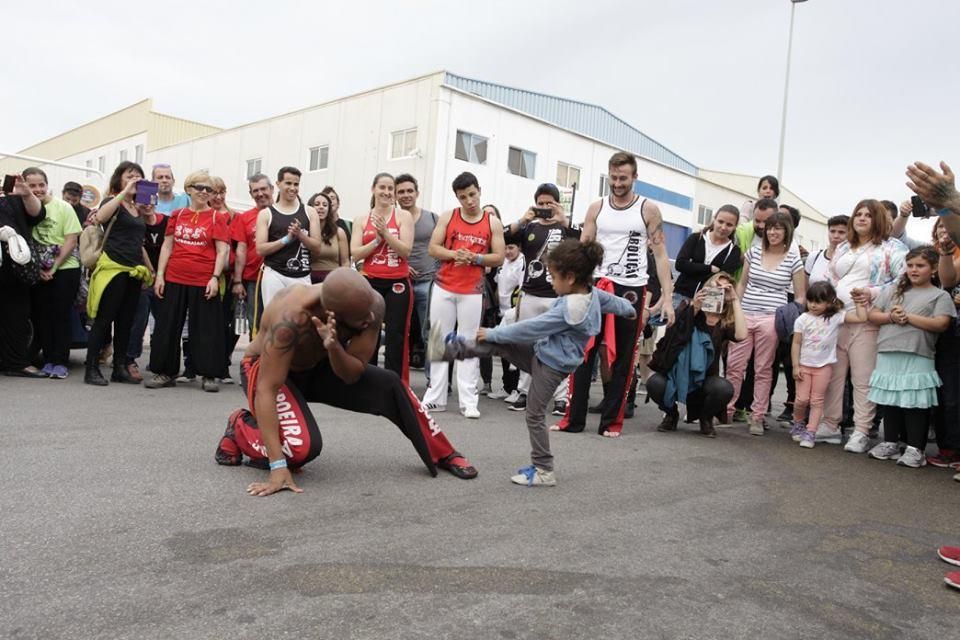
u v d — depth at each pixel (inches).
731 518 133.5
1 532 105.4
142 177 250.5
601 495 143.7
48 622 79.5
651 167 1079.6
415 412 147.7
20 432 168.1
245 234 254.8
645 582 100.2
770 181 287.4
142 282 252.1
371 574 97.0
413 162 816.3
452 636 81.2
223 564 97.7
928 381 187.8
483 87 896.3
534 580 98.3
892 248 213.2
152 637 77.4
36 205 235.6
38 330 264.8
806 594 100.0
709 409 220.2
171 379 248.2
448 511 126.9
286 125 985.5
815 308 213.3
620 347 209.5
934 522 138.9
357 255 223.0
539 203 233.6
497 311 295.4
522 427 215.3
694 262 244.4
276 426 134.6
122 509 118.0
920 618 94.5
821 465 186.4
